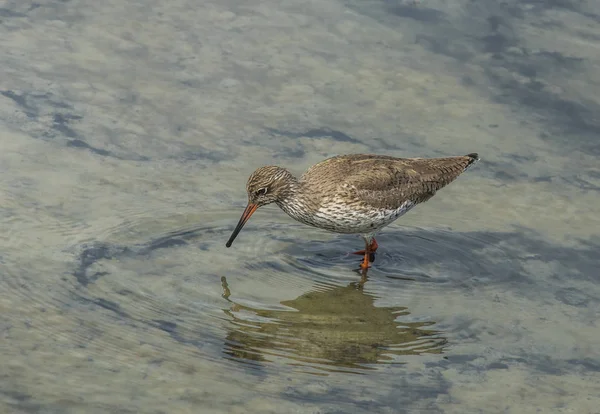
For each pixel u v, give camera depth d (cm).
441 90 1847
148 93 1773
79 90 1764
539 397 1098
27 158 1553
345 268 1403
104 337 1152
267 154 1633
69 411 1007
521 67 1906
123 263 1330
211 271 1345
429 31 2016
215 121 1712
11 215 1403
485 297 1327
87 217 1427
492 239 1473
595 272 1386
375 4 2103
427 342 1209
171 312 1227
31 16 2005
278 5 2100
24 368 1074
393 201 1437
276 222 1527
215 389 1068
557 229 1494
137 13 2042
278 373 1112
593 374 1152
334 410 1046
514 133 1734
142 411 1017
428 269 1404
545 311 1292
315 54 1934
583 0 2103
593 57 1923
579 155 1684
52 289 1245
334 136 1695
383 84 1853
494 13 2069
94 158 1578
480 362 1166
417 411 1056
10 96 1720
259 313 1250
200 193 1523
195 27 2002
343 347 1184
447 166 1503
